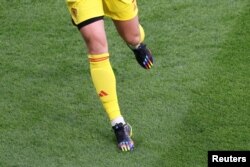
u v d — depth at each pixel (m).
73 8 13.42
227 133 14.32
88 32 13.48
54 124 15.02
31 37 18.36
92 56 13.78
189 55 16.94
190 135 14.35
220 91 15.54
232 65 16.39
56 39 18.17
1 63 17.30
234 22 18.08
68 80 16.47
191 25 18.12
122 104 15.42
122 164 13.78
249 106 15.02
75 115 15.27
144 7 19.05
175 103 15.32
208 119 14.74
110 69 13.92
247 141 14.08
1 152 14.30
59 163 13.90
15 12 19.53
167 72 16.34
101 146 14.30
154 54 17.05
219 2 18.95
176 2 19.14
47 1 19.89
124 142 14.10
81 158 14.00
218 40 17.44
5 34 18.58
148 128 14.66
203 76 16.11
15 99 15.91
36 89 16.23
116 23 14.32
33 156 14.15
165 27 18.14
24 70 16.95
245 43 17.19
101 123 14.98
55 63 17.16
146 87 15.90
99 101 15.64
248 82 15.77
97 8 13.45
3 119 15.26
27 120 15.20
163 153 13.95
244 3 18.83
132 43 14.86
